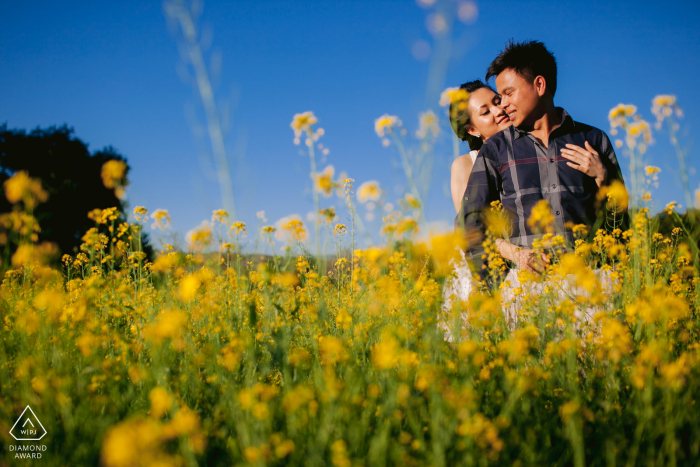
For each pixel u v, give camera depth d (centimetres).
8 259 201
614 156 248
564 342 157
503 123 279
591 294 188
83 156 1703
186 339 176
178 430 108
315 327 192
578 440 118
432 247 179
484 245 228
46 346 188
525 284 210
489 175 251
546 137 243
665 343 155
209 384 159
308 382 161
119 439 94
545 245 211
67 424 134
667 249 248
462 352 148
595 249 213
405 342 164
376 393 138
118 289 232
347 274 277
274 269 191
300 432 125
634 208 218
